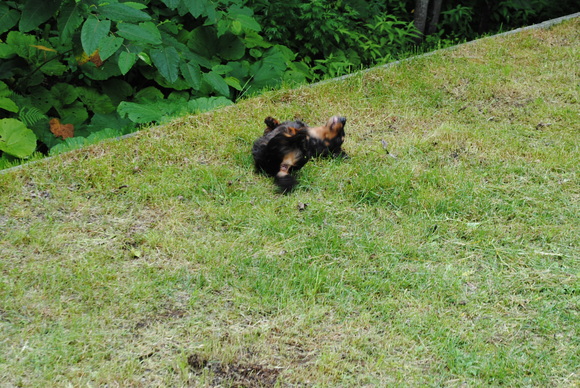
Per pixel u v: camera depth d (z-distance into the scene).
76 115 6.84
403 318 3.83
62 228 4.55
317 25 8.09
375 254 4.39
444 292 4.05
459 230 4.64
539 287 4.09
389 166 5.40
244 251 4.37
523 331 3.75
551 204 4.89
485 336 3.72
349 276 4.16
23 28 5.90
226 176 5.23
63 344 3.53
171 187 5.05
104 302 3.88
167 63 6.22
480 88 6.80
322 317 3.83
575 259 4.33
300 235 4.56
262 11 8.25
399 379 3.41
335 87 6.77
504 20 10.57
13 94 6.62
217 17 7.18
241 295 3.97
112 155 5.43
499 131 5.96
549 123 6.09
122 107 6.25
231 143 5.70
